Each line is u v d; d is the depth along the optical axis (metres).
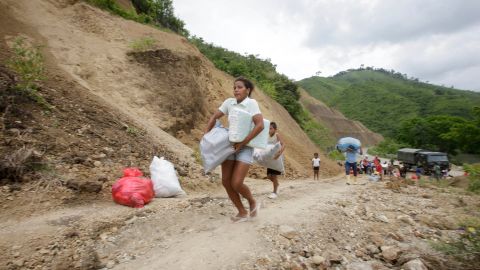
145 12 23.73
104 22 13.30
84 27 12.48
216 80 17.94
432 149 58.31
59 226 3.75
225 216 4.50
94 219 4.03
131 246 3.51
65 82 8.15
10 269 2.95
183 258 3.12
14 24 10.21
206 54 27.83
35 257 3.14
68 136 6.02
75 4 13.20
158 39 13.97
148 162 6.82
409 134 60.47
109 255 3.32
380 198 6.21
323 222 4.22
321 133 37.47
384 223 4.53
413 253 3.56
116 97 10.36
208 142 3.82
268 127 3.99
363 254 3.62
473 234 4.02
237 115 3.74
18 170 4.59
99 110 7.70
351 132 75.06
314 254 3.43
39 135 5.58
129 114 9.40
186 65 13.57
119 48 12.23
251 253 3.24
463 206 5.70
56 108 6.66
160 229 3.93
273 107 24.81
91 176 5.32
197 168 8.15
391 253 3.52
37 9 11.70
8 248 3.21
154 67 12.37
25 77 6.30
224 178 4.02
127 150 6.77
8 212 3.99
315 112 68.69
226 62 29.11
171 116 11.31
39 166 4.89
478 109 50.12
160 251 3.36
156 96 11.40
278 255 3.28
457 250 3.60
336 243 3.78
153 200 5.11
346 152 10.00
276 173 6.49
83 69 10.52
